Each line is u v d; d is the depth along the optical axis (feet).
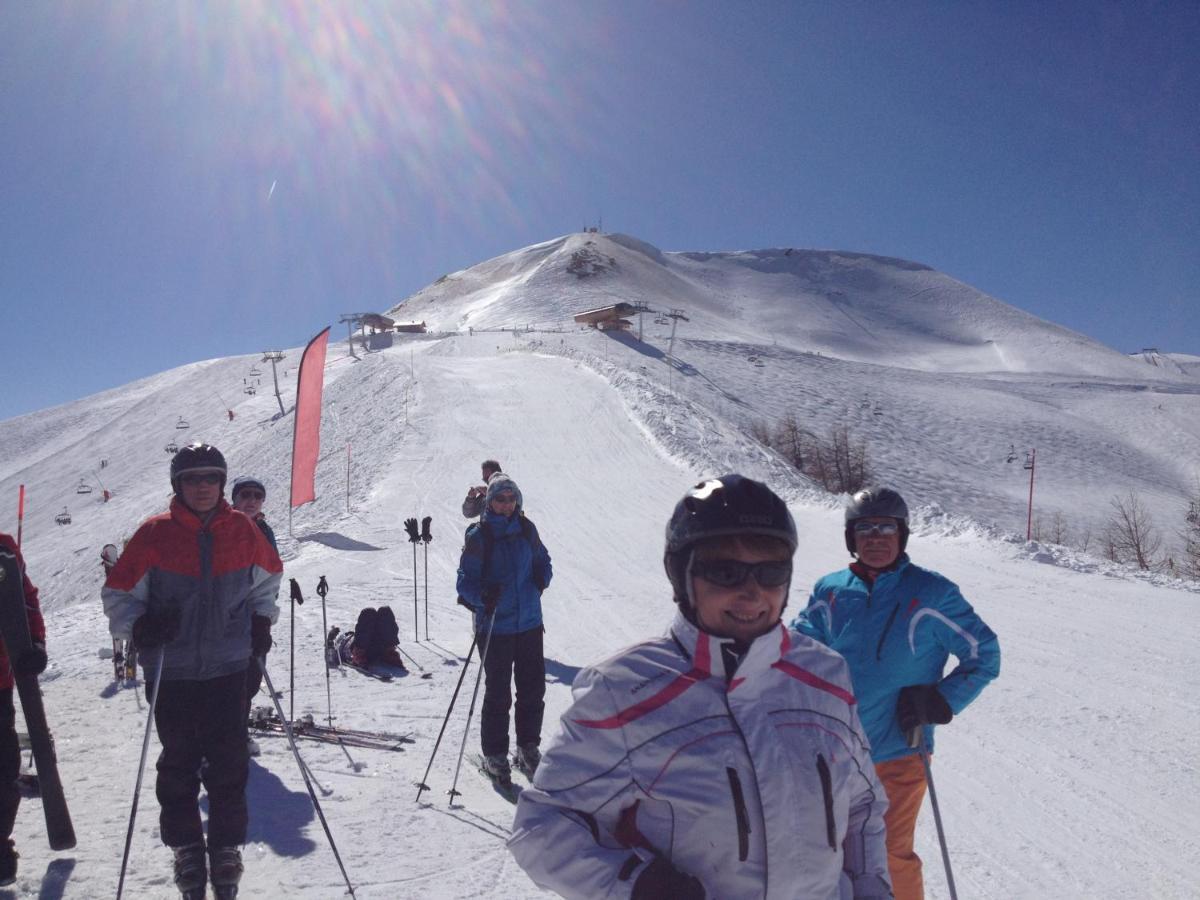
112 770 18.03
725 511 5.53
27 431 409.69
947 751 21.65
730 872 5.36
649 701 5.57
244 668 12.92
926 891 14.90
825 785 5.54
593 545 56.59
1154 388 387.34
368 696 25.16
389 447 104.01
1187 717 23.63
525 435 106.63
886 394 291.79
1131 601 38.09
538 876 5.61
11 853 12.90
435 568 50.26
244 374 352.69
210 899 12.68
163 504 212.64
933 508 59.31
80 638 31.83
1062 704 24.89
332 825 15.64
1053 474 236.63
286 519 84.33
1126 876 15.34
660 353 285.02
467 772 19.12
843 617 11.34
